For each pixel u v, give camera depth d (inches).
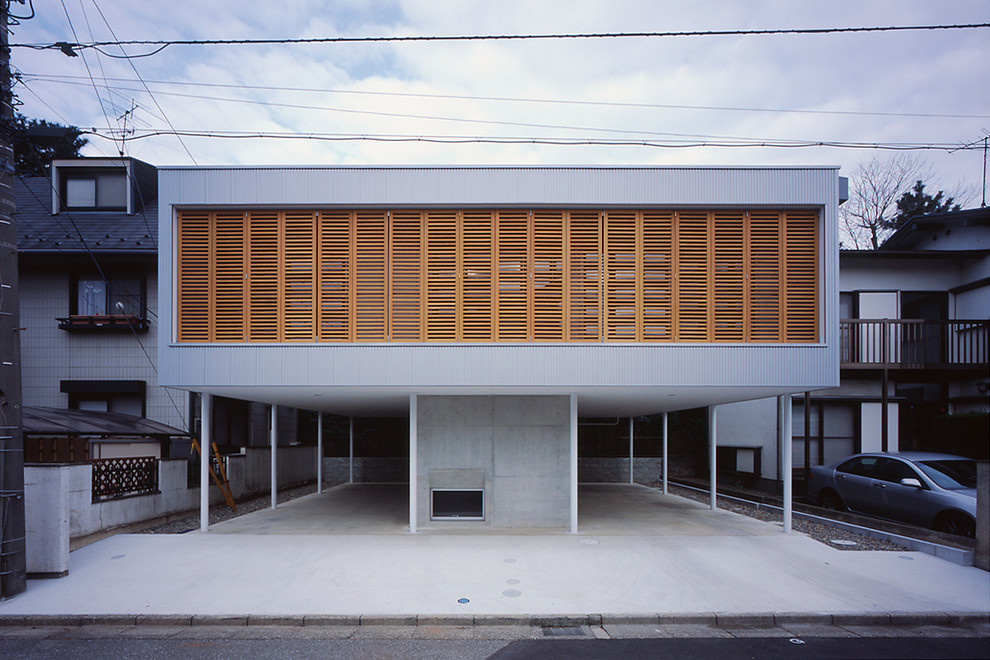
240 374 324.2
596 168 331.0
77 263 541.3
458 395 380.2
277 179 329.4
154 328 547.5
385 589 249.1
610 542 330.0
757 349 326.0
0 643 203.5
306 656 191.3
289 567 280.5
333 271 331.6
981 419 466.6
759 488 565.0
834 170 330.3
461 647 198.5
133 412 546.3
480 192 329.1
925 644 201.9
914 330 541.6
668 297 332.2
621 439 704.4
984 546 281.7
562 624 218.7
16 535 244.8
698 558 297.4
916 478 355.9
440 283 331.3
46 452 316.5
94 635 210.5
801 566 284.7
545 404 381.4
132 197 603.5
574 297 331.0
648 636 208.8
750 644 201.3
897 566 285.4
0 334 248.4
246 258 331.3
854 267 580.7
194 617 219.6
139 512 370.6
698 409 736.3
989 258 549.0
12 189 259.0
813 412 571.5
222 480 459.2
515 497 376.8
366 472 682.2
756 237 334.3
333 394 370.6
